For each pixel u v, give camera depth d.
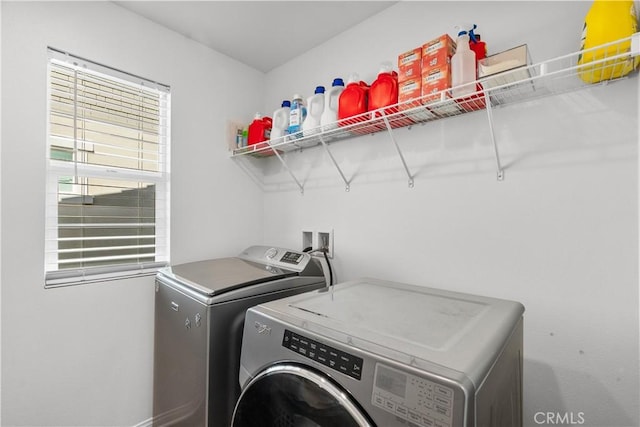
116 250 1.90
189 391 1.48
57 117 1.68
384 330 0.92
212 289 1.43
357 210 1.98
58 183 1.68
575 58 1.22
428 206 1.66
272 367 1.01
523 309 1.18
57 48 1.62
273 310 1.12
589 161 1.21
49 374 1.58
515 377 1.00
